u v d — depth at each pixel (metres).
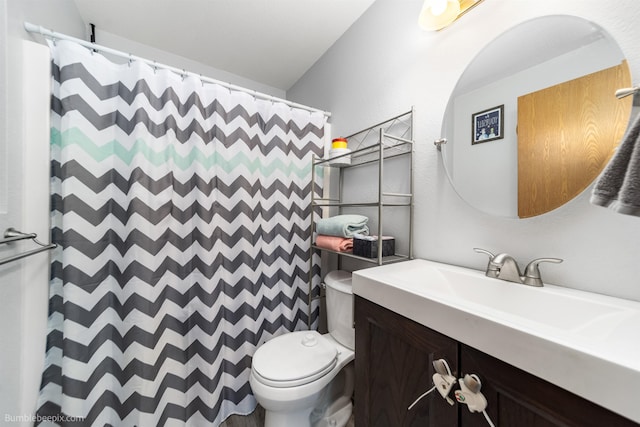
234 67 1.85
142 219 1.03
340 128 1.54
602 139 0.62
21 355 0.78
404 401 0.65
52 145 0.93
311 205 1.47
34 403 0.85
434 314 0.56
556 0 0.70
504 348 0.44
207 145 1.24
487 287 0.75
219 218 1.26
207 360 1.16
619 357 0.34
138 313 1.01
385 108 1.22
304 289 1.53
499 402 0.46
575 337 0.40
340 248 1.16
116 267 1.03
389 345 0.70
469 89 0.89
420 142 1.06
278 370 0.95
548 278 0.70
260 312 1.37
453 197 0.94
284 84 2.09
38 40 0.89
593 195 0.45
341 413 1.12
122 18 1.38
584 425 0.36
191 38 1.54
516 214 0.77
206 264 1.17
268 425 0.98
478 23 0.86
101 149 1.00
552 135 0.70
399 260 1.07
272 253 1.44
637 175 0.39
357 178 1.42
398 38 1.15
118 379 1.01
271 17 1.37
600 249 0.61
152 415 1.00
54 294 0.95
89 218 0.97
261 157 1.41
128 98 1.05
